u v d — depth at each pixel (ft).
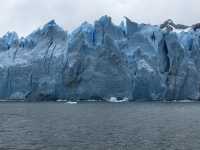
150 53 430.61
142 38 436.76
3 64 436.35
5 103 385.91
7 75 427.74
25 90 424.05
